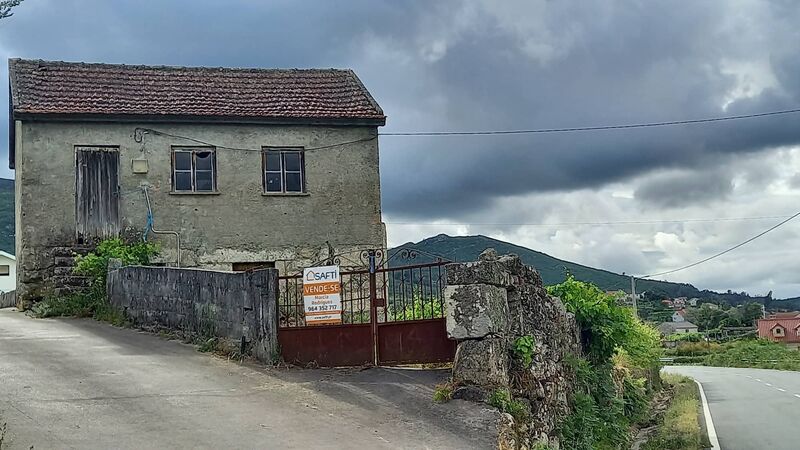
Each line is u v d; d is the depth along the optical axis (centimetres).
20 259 2062
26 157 2027
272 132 2208
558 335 1370
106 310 1853
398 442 909
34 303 1995
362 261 2138
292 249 2189
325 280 1257
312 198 2217
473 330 1082
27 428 884
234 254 2148
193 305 1528
